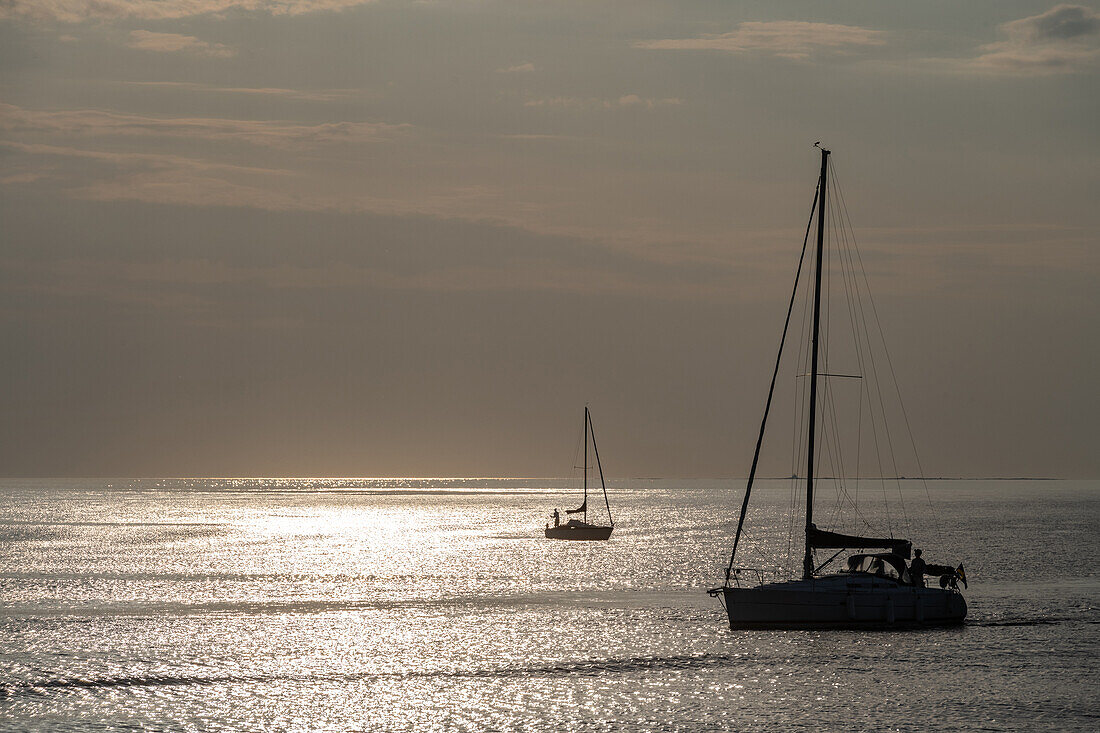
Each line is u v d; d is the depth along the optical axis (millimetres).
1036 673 84125
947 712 73125
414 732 69000
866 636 99312
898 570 105562
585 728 69562
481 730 69312
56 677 83062
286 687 80062
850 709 73688
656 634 100875
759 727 69750
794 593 102188
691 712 73062
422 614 114875
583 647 94500
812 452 106438
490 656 90812
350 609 119000
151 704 75312
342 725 70500
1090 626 105000
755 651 92438
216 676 83500
